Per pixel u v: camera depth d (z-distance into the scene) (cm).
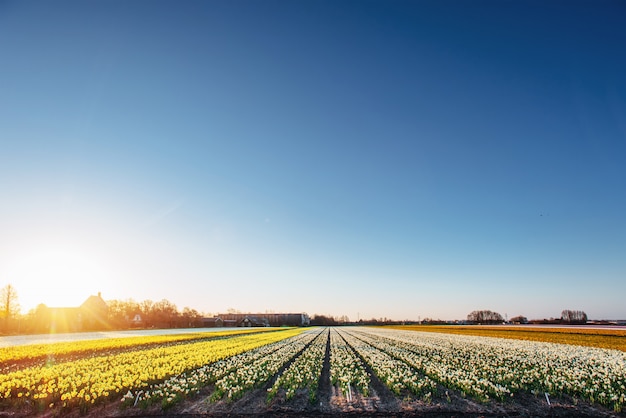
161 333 6350
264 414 1231
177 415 1215
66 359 2467
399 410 1280
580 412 1259
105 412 1244
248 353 2862
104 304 10206
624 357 2567
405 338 4981
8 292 7631
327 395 1488
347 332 7356
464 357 2622
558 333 5578
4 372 1958
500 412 1258
